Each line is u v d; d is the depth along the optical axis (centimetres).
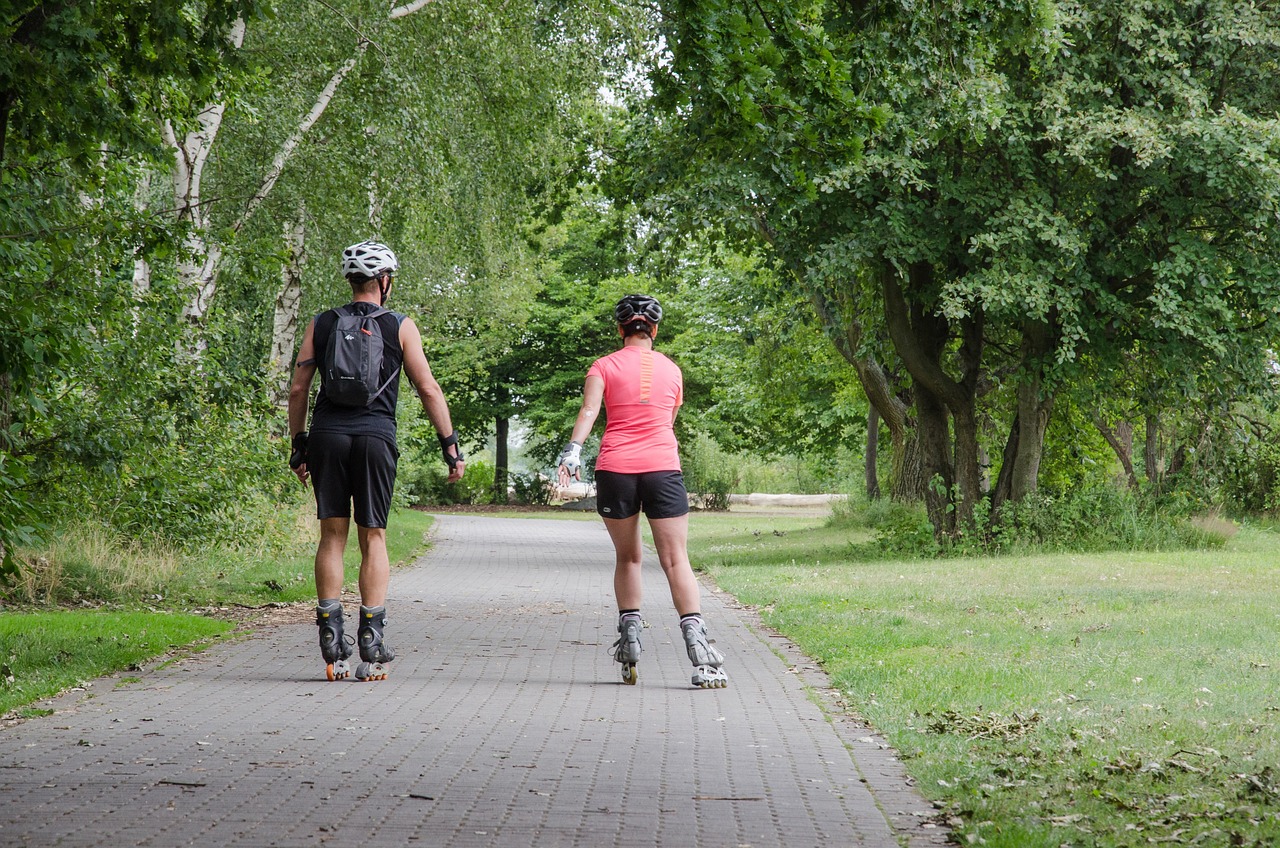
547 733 733
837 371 4481
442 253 3947
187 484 1730
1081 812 549
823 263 2459
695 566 2547
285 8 2528
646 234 3120
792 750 696
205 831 505
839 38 1420
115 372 1493
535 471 7625
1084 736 723
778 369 4600
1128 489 2986
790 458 9156
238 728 728
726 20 1155
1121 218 2592
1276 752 682
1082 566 2264
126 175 1435
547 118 3144
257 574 1848
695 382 7044
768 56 1185
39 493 1430
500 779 609
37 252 1174
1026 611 1510
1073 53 2411
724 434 7200
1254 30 2377
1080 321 2536
